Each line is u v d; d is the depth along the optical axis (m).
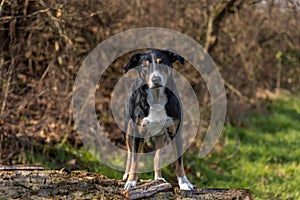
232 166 9.06
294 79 16.12
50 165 7.47
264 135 11.57
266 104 14.51
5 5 7.43
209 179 8.17
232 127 11.48
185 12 10.16
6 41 7.80
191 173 8.28
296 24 12.55
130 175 5.08
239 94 11.45
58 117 8.27
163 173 7.59
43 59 8.48
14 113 7.81
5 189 4.84
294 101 16.23
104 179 5.18
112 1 8.23
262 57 13.63
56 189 4.86
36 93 8.00
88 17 8.30
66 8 7.80
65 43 8.57
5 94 7.42
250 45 12.04
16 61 7.91
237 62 11.74
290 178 8.39
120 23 9.20
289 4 10.80
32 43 8.27
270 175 8.51
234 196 4.84
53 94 8.16
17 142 7.57
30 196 4.71
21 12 7.70
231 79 11.61
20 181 5.01
